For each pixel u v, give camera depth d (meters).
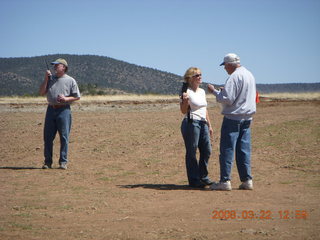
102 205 7.39
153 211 6.96
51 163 11.45
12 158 13.02
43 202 7.63
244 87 8.44
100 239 5.61
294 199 7.62
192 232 5.82
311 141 14.85
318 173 10.24
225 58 8.62
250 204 7.30
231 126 8.52
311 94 56.03
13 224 6.27
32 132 18.47
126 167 11.53
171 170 11.09
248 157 8.60
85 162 12.28
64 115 11.32
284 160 12.04
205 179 9.05
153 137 17.03
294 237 5.52
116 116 26.17
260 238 5.50
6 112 28.98
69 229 6.05
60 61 11.38
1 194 8.28
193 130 8.92
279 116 23.91
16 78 181.25
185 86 8.93
